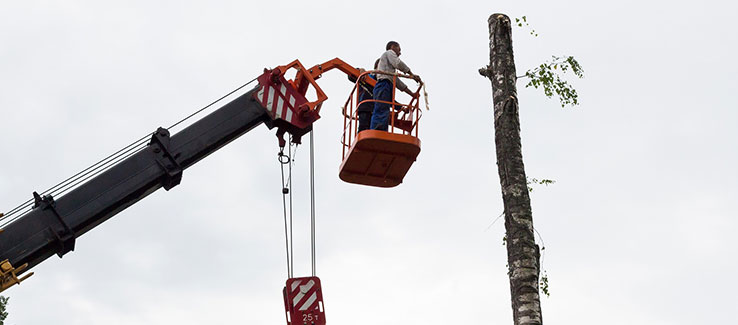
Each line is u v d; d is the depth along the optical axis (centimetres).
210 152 1570
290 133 1612
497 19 1125
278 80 1602
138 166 1498
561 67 1130
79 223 1437
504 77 1091
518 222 997
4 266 1358
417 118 1441
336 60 1628
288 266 1576
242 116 1579
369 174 1470
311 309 1459
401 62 1378
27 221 1414
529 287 959
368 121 1487
